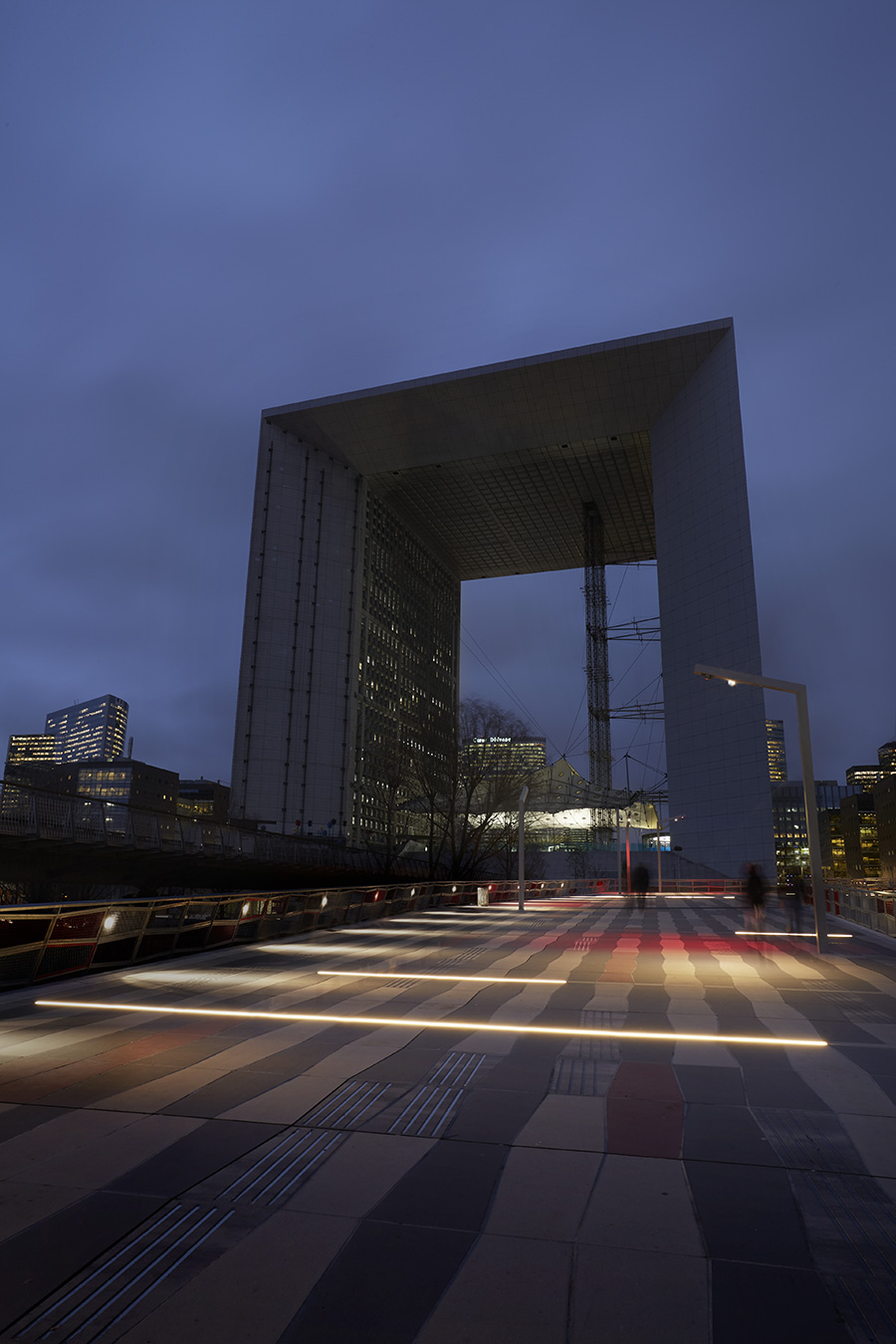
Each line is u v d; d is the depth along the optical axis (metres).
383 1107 6.98
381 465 131.62
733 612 99.31
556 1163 5.70
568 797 111.38
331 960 18.53
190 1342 3.62
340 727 124.25
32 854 37.28
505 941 24.02
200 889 56.28
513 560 177.50
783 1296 3.99
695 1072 8.20
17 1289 4.02
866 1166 5.65
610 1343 3.61
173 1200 5.04
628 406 115.31
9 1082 7.73
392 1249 4.43
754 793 94.19
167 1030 10.23
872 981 15.33
